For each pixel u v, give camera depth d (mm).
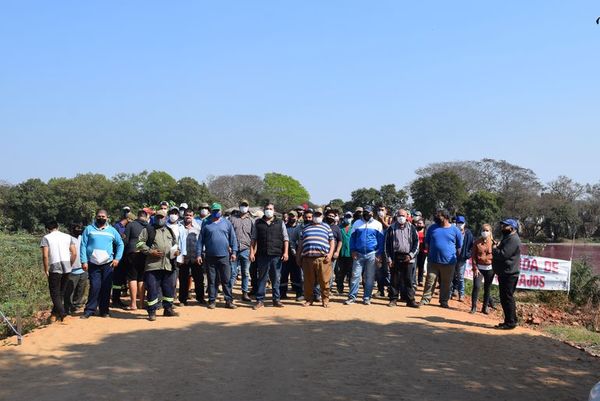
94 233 11344
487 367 8266
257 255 12656
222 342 9359
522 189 79750
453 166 86625
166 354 8609
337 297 14492
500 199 74312
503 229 11141
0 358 8375
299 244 12977
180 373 7652
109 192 73125
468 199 73188
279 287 12781
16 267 18328
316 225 12820
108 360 8281
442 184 74938
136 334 9906
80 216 69250
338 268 15305
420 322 11219
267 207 12508
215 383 7223
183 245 12328
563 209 73750
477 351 9164
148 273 11109
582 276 18172
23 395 6781
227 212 17328
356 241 13250
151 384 7180
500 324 11086
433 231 13484
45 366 7984
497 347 9508
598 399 4609
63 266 10914
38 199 66812
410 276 13180
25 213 66750
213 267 12422
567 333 12062
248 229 13688
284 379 7398
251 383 7227
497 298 16453
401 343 9422
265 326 10586
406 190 81812
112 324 10711
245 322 10961
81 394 6805
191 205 78125
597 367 8539
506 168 83000
